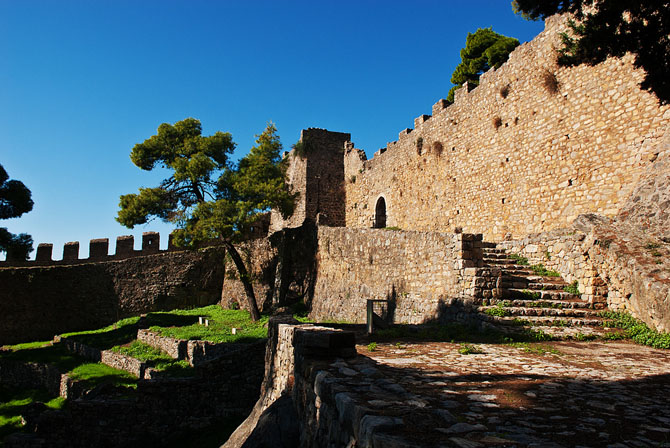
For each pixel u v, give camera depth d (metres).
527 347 8.92
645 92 14.65
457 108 25.33
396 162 32.62
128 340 26.31
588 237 12.54
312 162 40.41
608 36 9.50
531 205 19.36
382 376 5.70
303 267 27.81
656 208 12.62
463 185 24.34
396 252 17.42
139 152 26.58
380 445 3.53
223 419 14.41
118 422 14.41
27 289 33.44
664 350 8.80
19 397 22.89
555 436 3.81
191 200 27.67
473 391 5.34
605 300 11.95
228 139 27.42
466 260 12.68
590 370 6.84
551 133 18.45
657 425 4.16
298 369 7.61
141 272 35.81
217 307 34.00
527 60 20.02
